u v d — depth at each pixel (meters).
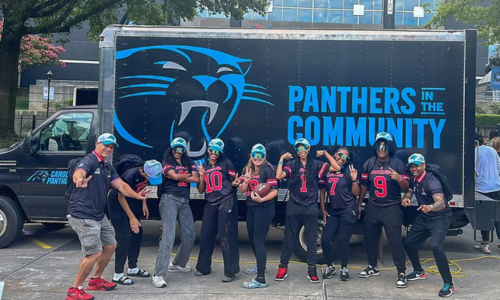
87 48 40.78
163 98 7.12
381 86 6.92
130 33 7.15
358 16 40.09
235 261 6.33
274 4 39.75
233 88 7.06
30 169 7.93
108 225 5.80
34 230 9.55
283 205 7.47
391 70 6.91
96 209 5.50
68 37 40.56
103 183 5.56
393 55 6.91
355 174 6.29
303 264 7.20
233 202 6.28
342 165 6.35
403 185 6.11
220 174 6.28
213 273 6.70
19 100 37.22
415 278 6.37
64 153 7.89
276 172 6.26
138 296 5.75
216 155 6.27
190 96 7.11
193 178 6.25
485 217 6.98
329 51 6.98
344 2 39.94
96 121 7.93
